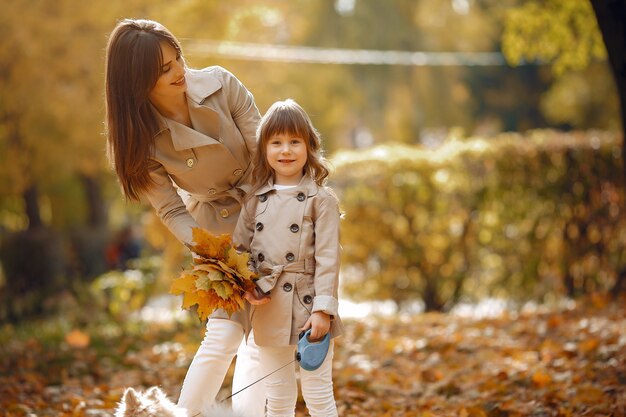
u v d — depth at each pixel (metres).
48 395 7.20
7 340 10.90
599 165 13.21
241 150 4.92
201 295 4.34
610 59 7.91
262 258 4.59
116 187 21.98
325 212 4.61
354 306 14.09
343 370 7.74
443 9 33.84
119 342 10.07
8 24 14.32
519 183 13.45
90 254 20.11
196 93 4.77
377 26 33.53
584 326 8.92
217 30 15.13
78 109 14.77
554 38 15.88
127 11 14.29
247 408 4.99
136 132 4.57
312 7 33.19
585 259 13.31
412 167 13.64
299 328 4.54
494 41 35.06
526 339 8.99
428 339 9.25
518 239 13.50
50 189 24.05
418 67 33.28
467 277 13.71
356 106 30.70
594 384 6.71
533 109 36.97
